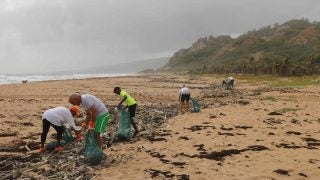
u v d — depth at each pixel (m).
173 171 10.01
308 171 10.04
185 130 16.09
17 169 10.02
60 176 9.41
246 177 9.48
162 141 13.78
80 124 16.95
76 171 9.77
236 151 12.10
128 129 13.95
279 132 15.66
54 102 27.30
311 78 64.81
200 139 14.18
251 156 11.63
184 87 21.97
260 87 46.94
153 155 11.60
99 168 10.17
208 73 136.25
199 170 10.11
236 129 16.30
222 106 24.86
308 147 12.81
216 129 16.28
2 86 46.25
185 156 11.61
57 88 43.72
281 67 84.94
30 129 16.31
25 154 11.67
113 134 14.41
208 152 12.15
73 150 11.73
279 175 9.69
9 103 25.86
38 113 21.53
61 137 11.99
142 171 9.98
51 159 10.95
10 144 13.16
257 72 99.69
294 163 10.81
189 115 20.53
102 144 12.59
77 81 65.31
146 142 13.61
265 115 20.56
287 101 28.02
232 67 122.56
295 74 80.69
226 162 10.95
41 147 11.73
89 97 10.99
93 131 10.71
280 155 11.76
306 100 28.80
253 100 29.22
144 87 49.91
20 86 46.66
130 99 14.41
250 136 14.77
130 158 11.22
